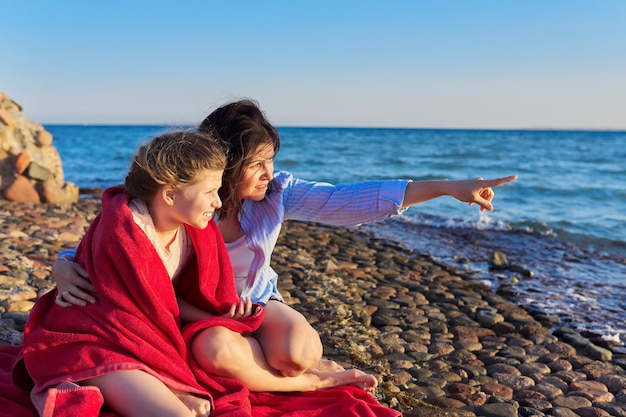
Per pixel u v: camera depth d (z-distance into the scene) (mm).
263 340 2746
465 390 3398
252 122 2635
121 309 2395
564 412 3205
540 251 8250
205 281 2633
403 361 3793
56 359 2381
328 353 3787
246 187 2711
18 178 9000
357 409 2594
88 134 69750
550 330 4676
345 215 2951
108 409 2350
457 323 4676
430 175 23969
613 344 4395
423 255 7613
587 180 19547
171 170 2387
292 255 6672
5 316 3881
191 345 2576
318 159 31266
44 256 5488
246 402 2533
